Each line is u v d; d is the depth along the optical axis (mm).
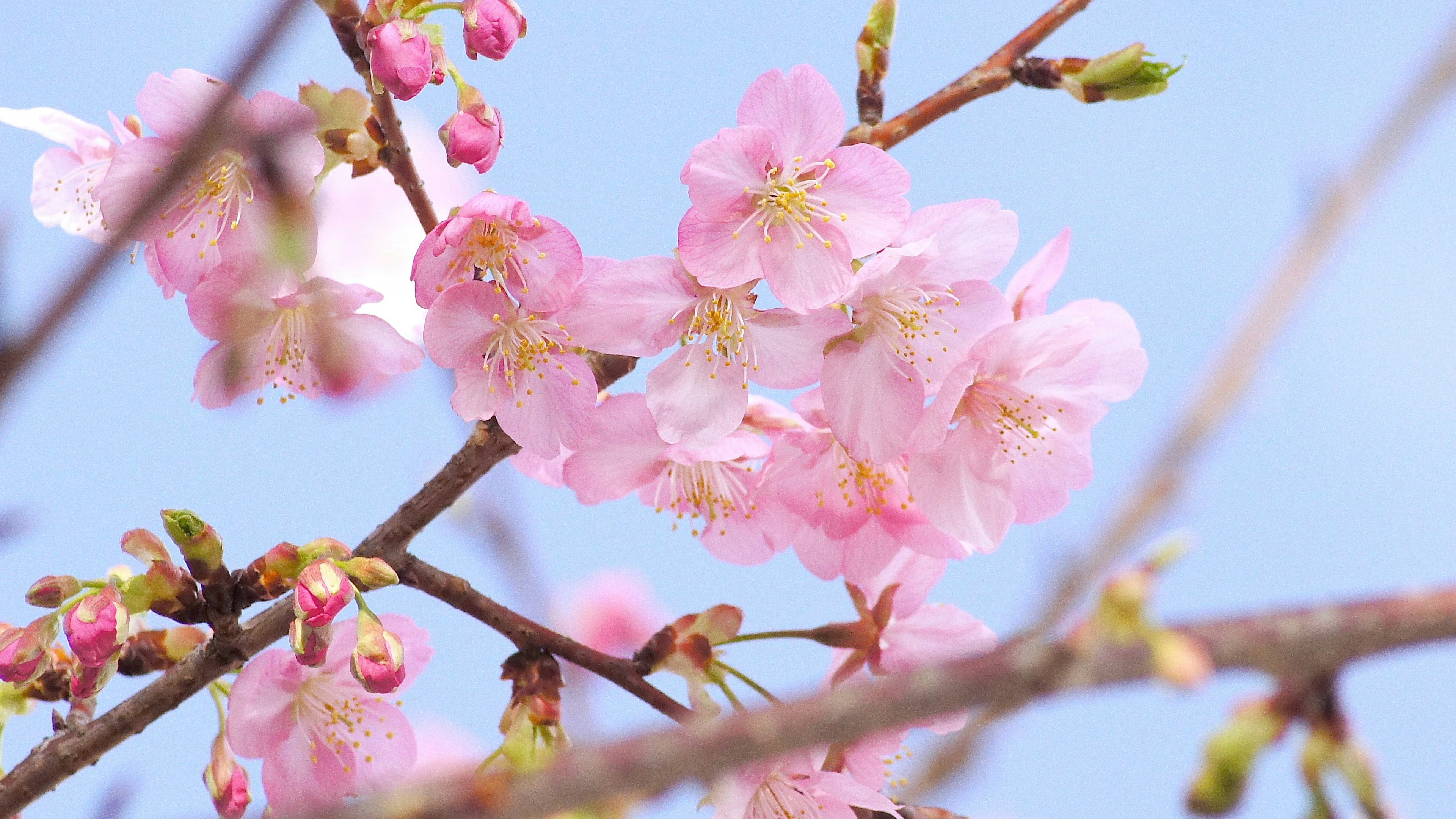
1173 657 498
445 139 827
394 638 821
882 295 837
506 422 833
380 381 842
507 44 827
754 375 835
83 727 835
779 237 828
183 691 834
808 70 827
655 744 490
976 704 500
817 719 489
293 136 745
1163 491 559
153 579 826
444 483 834
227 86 475
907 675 505
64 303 462
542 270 829
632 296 831
